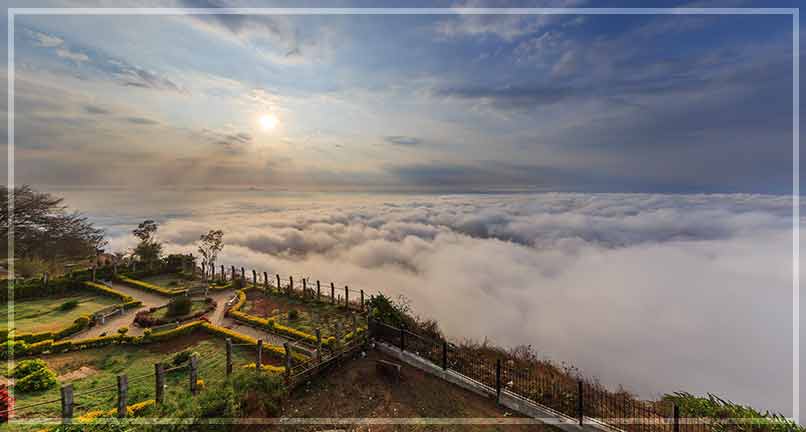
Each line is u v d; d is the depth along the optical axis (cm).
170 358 1580
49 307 2288
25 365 1318
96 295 2570
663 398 1507
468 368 1451
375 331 1725
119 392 988
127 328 1862
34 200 3506
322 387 1345
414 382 1396
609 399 1275
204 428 1000
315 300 2447
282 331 1878
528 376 1416
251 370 1366
